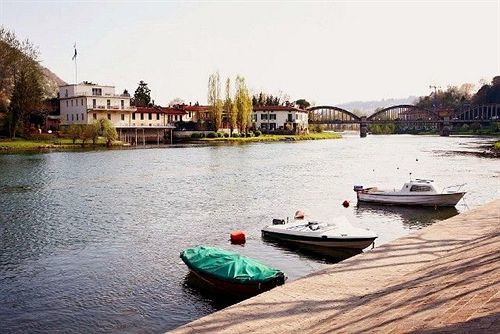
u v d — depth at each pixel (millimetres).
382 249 16141
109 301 18578
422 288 10984
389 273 13477
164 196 42969
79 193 44469
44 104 120688
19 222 32219
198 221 32562
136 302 18469
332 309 11031
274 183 51469
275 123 170125
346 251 25547
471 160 76875
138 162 73250
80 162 72500
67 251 25297
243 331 10188
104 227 30766
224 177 56375
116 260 23672
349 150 103875
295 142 138875
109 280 20844
